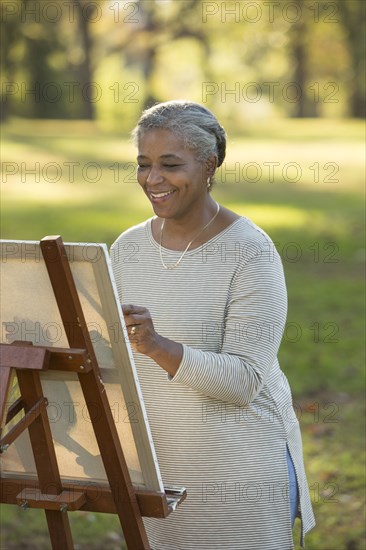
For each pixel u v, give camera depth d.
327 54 104.38
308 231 30.61
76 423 5.59
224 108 94.50
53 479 5.68
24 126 83.00
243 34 94.56
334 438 12.86
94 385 5.32
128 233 6.76
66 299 5.13
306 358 16.69
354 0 98.00
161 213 6.22
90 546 9.99
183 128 6.07
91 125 87.31
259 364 6.11
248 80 97.62
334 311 20.36
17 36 89.69
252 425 6.35
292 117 114.56
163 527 6.55
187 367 5.88
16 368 5.29
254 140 65.88
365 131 78.75
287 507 6.45
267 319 6.16
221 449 6.32
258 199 38.22
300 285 22.98
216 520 6.39
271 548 6.42
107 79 103.69
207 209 6.41
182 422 6.34
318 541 9.93
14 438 5.30
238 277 6.24
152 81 101.44
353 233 30.20
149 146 6.12
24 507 5.68
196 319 6.31
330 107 125.31
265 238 6.37
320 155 55.34
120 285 6.68
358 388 15.02
